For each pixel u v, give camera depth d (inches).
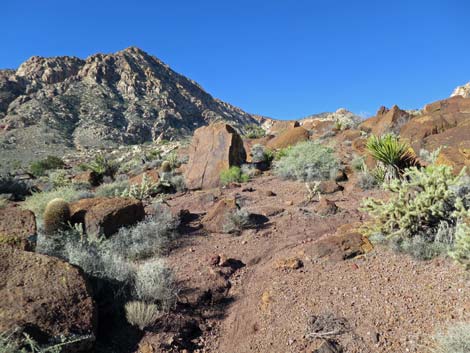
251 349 179.3
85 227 299.4
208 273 247.1
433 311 174.9
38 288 168.4
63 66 4822.8
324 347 163.5
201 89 6983.3
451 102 762.8
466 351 139.3
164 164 675.4
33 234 249.8
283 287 223.8
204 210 409.7
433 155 418.0
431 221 239.6
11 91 4035.4
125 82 5083.7
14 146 2635.3
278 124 1211.2
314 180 503.8
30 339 139.3
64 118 3725.4
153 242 293.9
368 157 492.4
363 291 203.8
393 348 160.1
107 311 190.1
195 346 184.2
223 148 611.8
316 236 301.3
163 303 199.9
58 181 686.5
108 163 799.1
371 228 261.7
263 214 366.6
